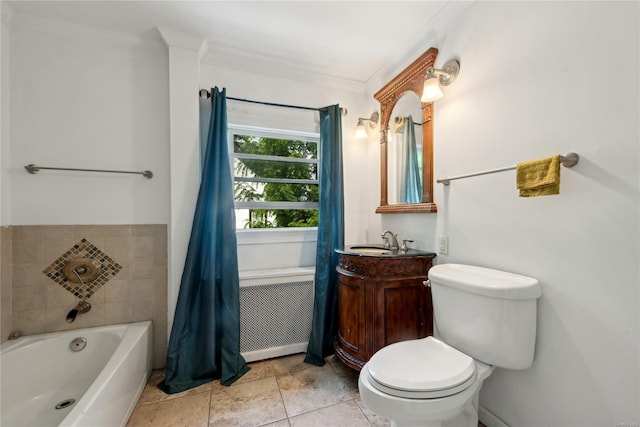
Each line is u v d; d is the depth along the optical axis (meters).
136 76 1.85
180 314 1.67
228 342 1.76
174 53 1.79
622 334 0.91
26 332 1.65
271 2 1.50
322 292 1.99
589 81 0.98
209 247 1.77
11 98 1.62
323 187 2.13
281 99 2.19
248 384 1.70
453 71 1.54
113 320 1.80
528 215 1.18
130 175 1.84
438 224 1.67
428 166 1.71
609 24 0.93
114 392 1.26
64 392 1.58
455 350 1.23
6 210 1.60
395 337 1.58
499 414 1.31
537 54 1.15
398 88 2.00
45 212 1.69
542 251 1.13
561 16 1.06
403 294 1.60
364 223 2.45
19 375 1.49
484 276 1.26
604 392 0.95
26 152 1.65
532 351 1.13
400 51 1.96
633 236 0.88
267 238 2.17
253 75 2.11
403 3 1.52
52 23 1.65
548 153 1.10
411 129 1.89
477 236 1.41
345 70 2.21
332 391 1.64
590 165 0.98
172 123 1.79
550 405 1.10
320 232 2.08
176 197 1.79
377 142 2.32
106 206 1.80
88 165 1.76
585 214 0.99
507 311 1.10
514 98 1.24
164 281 1.90
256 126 2.12
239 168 2.19
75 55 1.74
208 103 1.98
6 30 1.59
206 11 1.57
